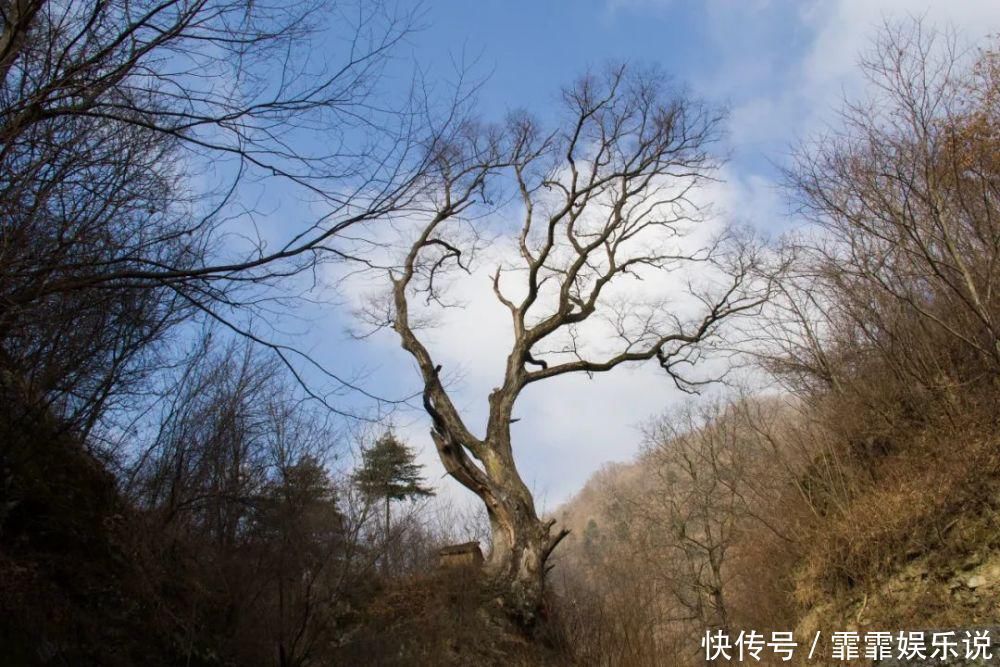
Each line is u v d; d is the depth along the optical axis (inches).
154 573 453.7
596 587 834.8
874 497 697.6
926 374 725.3
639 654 651.5
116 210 274.4
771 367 898.1
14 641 313.4
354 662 613.9
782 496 876.0
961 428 657.0
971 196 631.2
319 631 543.8
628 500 1486.2
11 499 364.5
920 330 729.6
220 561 546.9
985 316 594.9
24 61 251.9
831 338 842.2
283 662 501.0
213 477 607.8
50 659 324.2
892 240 615.8
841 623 654.5
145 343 402.3
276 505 585.0
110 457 478.9
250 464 621.3
